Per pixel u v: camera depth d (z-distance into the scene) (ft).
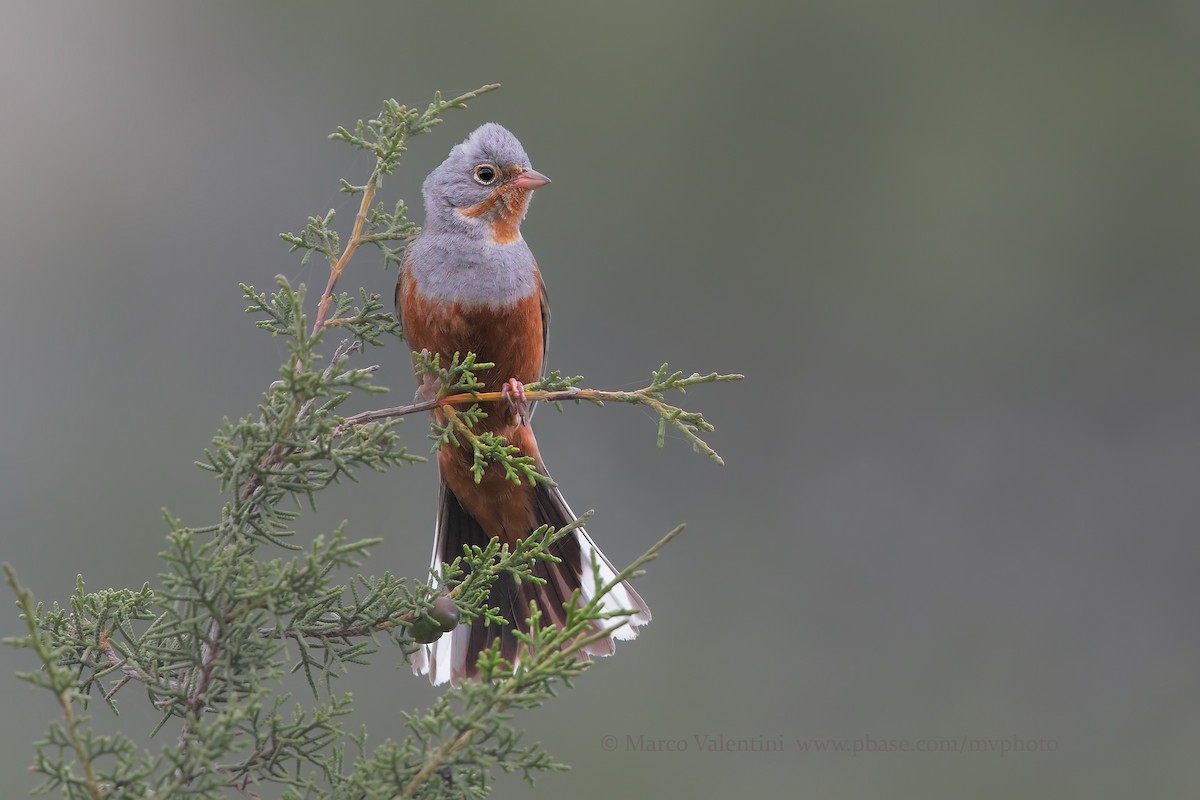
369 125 20.99
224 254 49.73
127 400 46.62
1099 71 58.34
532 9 55.01
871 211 56.29
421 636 17.44
